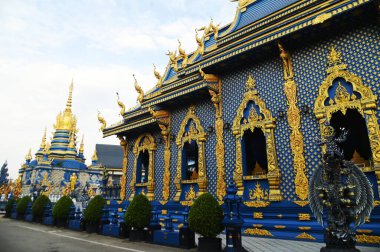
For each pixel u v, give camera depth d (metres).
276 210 9.75
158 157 16.03
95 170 48.94
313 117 9.62
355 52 9.09
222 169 12.00
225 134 12.35
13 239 11.04
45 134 52.72
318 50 9.97
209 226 7.84
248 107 11.69
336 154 6.29
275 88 10.92
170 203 14.16
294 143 9.84
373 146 8.13
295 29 9.53
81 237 11.52
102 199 13.24
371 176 8.17
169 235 9.22
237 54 11.26
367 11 8.69
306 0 9.84
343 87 9.12
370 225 7.82
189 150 15.48
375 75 8.54
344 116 11.48
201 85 12.98
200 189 12.69
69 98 53.72
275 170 10.03
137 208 10.30
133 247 8.99
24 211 20.52
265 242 8.69
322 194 6.32
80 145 54.22
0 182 70.94
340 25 9.40
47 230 14.12
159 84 17.52
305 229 8.88
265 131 10.74
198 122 13.78
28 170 45.94
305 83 10.05
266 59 11.50
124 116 18.50
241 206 10.73
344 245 5.79
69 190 38.41
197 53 16.23
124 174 18.41
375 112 8.35
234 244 7.35
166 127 15.59
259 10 12.86
